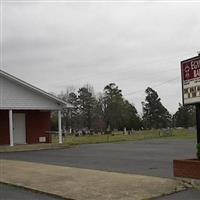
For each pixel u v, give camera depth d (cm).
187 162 1186
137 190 1120
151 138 4819
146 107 12138
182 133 6419
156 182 1215
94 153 2488
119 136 5747
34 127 3469
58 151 2802
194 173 1163
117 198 1044
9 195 1173
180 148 2719
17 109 3197
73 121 10175
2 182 1393
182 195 1050
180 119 11350
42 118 3519
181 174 1206
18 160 2159
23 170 1667
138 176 1350
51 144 3175
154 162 1798
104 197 1062
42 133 3506
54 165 1828
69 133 8569
